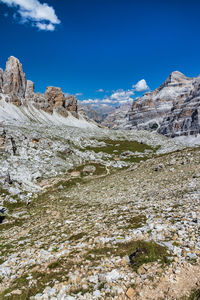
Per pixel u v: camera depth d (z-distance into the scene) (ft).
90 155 312.09
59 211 93.97
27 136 280.10
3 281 35.86
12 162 196.03
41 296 27.61
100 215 66.95
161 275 27.25
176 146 410.11
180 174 106.22
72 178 187.93
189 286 24.47
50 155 248.93
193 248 31.68
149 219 48.03
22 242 58.23
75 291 27.48
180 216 45.42
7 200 121.49
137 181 123.54
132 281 27.35
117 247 37.47
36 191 149.48
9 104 582.35
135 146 416.26
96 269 31.81
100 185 143.64
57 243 48.93
